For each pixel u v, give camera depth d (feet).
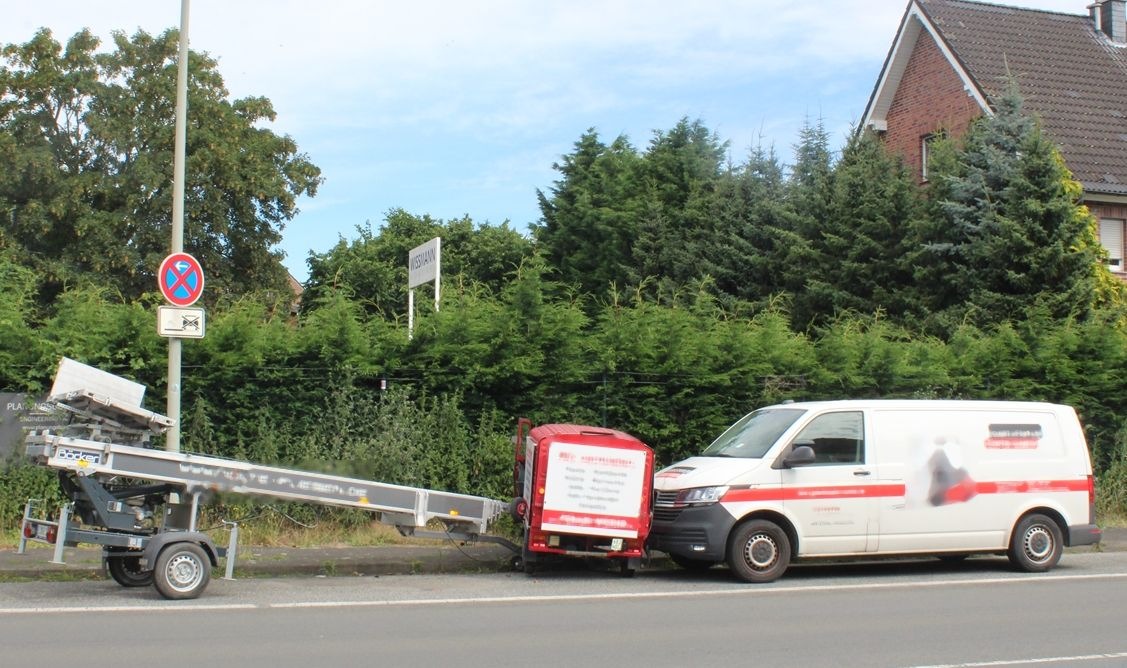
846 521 39.24
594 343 49.06
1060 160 78.64
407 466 44.83
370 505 37.19
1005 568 42.96
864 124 104.73
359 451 44.11
